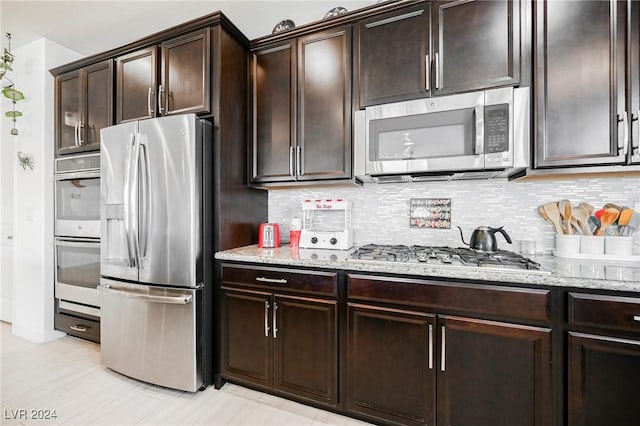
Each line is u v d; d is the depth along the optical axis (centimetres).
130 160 180
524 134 142
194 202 172
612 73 131
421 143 158
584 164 136
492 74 147
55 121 250
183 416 158
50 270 250
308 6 208
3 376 196
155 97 203
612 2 131
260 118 205
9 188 290
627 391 110
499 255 156
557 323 119
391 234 207
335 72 183
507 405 125
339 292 154
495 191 183
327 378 156
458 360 132
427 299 137
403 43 165
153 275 180
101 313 200
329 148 185
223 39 187
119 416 157
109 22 228
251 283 174
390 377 144
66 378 194
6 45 259
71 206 240
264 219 235
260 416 159
